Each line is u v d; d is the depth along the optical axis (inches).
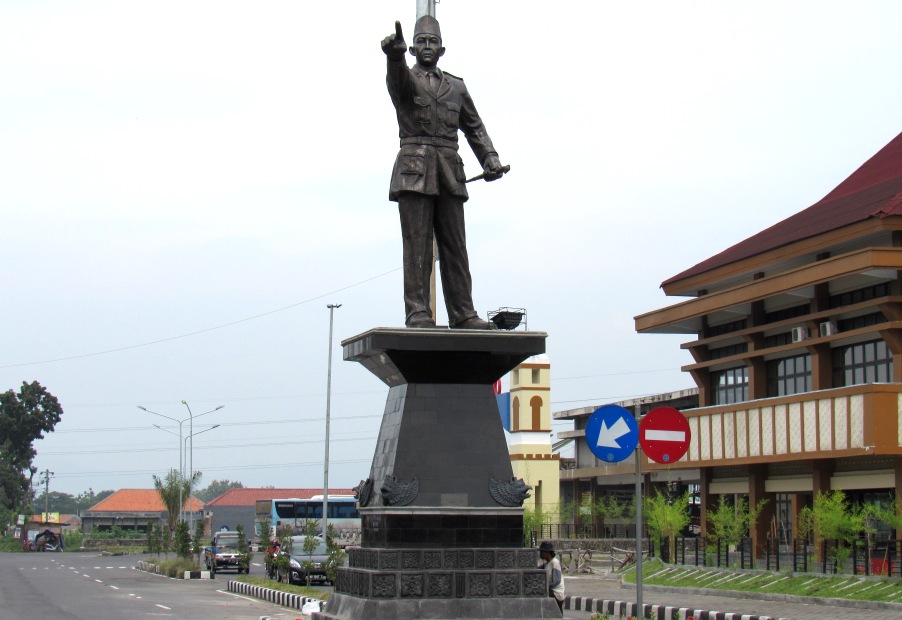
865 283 1249.4
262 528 2166.6
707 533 1556.3
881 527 1220.5
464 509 507.8
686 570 1266.0
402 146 542.0
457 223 543.2
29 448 4047.7
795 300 1389.0
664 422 483.5
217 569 2000.5
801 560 1233.4
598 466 2283.5
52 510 7042.3
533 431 2171.5
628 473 2106.3
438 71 549.3
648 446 480.4
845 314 1277.1
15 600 1147.3
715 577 1173.1
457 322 539.5
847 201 1427.2
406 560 500.1
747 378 1502.2
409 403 517.3
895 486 1175.0
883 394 1151.0
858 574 1034.1
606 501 2266.2
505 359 521.0
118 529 4183.1
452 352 512.4
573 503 2153.1
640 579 472.7
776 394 1427.2
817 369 1309.1
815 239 1272.1
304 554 1482.5
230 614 947.3
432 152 538.6
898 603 879.1
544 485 2160.4
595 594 1168.2
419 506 506.0
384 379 551.2
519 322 548.7
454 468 513.0
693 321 1578.5
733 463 1413.6
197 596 1231.5
